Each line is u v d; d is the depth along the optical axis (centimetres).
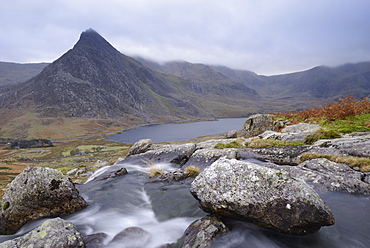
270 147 2055
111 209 1244
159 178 1711
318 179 1209
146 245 857
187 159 2256
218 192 864
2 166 9650
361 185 1087
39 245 708
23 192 1098
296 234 786
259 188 822
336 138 1859
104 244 861
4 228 1070
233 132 3719
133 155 2944
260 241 788
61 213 1180
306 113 3406
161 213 1147
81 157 14325
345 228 843
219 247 738
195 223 878
